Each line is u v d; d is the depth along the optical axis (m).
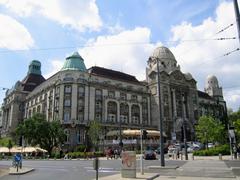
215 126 72.12
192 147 67.56
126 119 94.44
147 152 45.91
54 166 36.06
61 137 70.12
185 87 112.31
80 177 23.05
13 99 113.88
